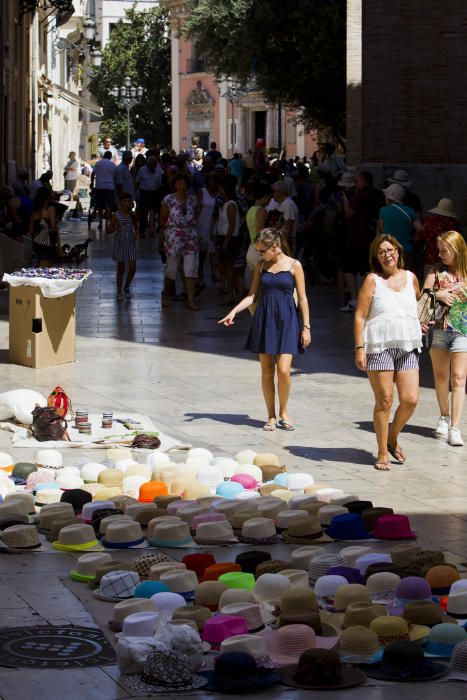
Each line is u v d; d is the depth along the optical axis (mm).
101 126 98438
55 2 47688
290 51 51812
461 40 29344
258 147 55844
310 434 13781
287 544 9602
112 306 24375
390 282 12406
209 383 16594
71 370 17344
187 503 10047
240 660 6898
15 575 8828
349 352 19203
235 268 24562
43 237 25688
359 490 11453
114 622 7727
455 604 7949
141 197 40344
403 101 29500
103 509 9930
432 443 13492
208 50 57656
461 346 13438
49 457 11812
